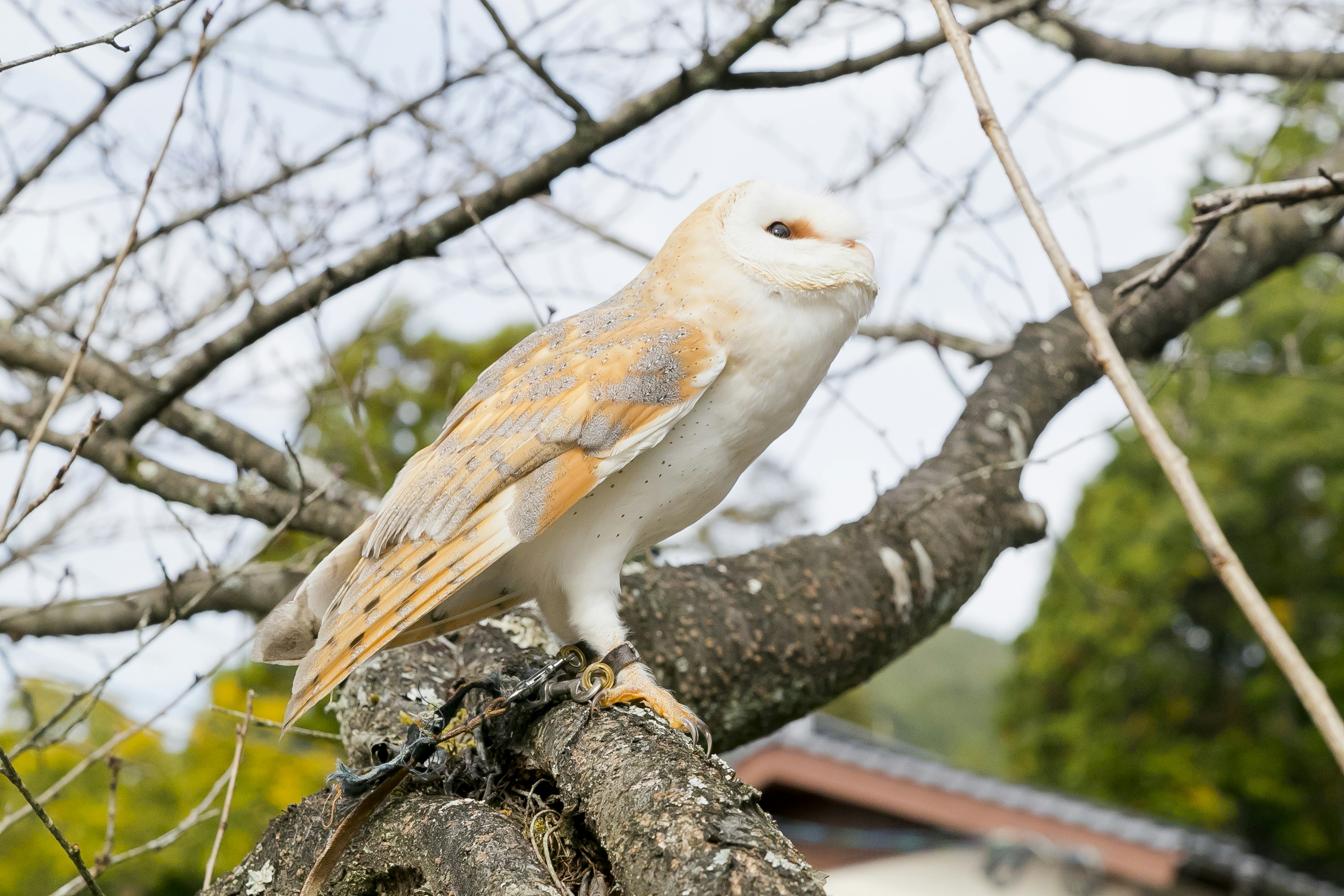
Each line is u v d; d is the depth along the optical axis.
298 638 2.40
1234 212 2.41
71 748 5.40
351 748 2.73
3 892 5.29
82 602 3.96
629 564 3.23
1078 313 1.45
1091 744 17.78
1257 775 16.80
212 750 5.93
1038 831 7.46
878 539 3.43
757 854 1.59
